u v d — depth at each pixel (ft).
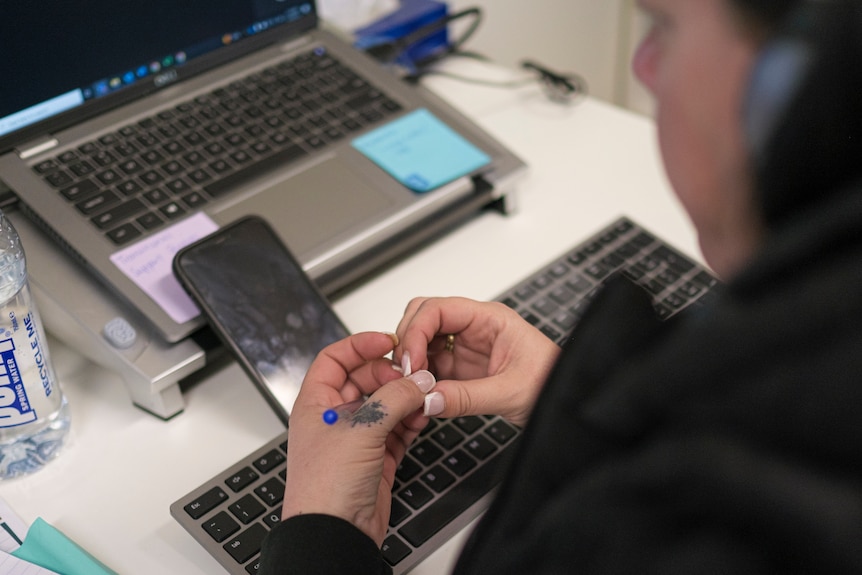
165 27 2.96
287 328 2.56
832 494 1.19
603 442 1.45
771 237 1.38
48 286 2.62
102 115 2.93
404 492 2.32
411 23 3.66
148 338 2.56
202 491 2.32
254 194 2.83
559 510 1.42
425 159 2.98
